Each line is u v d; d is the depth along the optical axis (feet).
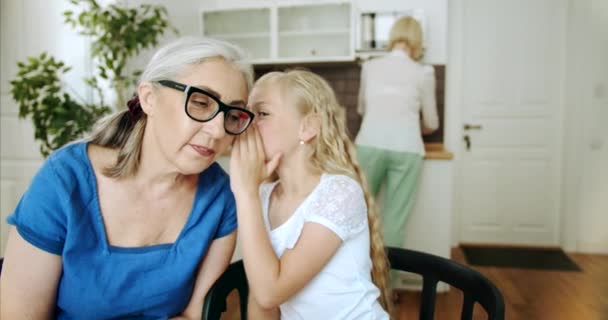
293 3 11.33
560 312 8.14
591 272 10.28
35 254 2.69
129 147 2.81
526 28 11.96
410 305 8.35
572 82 11.60
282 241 3.21
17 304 2.71
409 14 10.89
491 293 2.93
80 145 2.94
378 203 8.80
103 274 2.80
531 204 12.43
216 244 3.19
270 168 3.10
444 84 11.25
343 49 11.53
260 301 2.82
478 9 12.07
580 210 11.73
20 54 8.50
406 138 8.13
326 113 3.34
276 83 3.23
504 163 12.42
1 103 8.49
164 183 2.90
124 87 7.97
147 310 3.01
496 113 12.32
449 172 8.48
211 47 2.67
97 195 2.83
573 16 11.46
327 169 3.33
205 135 2.61
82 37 8.48
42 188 2.72
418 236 8.70
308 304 3.18
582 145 11.54
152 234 2.94
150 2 9.58
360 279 3.15
